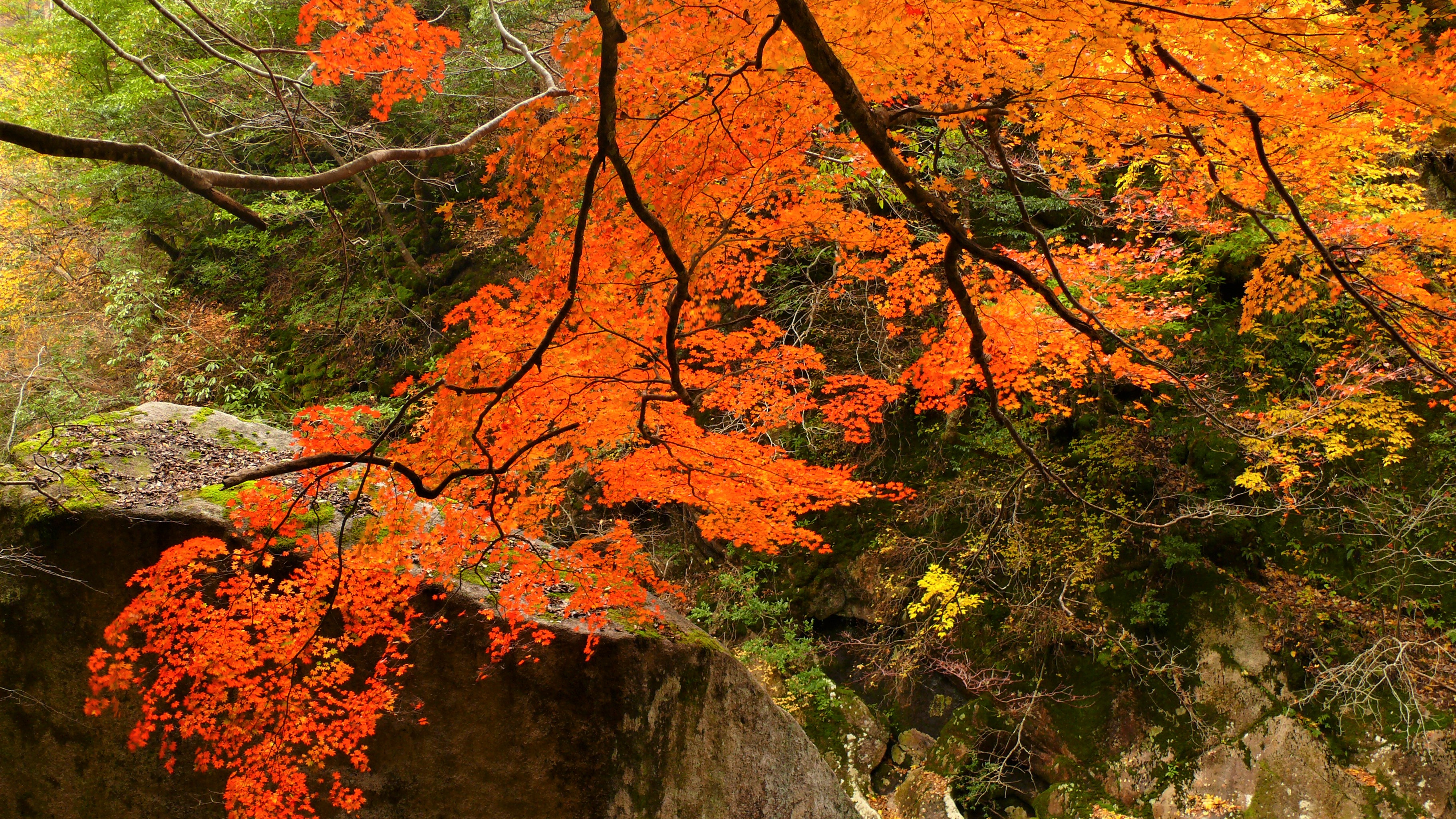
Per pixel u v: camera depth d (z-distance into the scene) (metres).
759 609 9.16
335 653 3.99
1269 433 6.75
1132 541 8.12
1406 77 2.04
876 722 8.27
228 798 3.41
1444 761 6.27
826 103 2.63
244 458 5.40
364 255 12.96
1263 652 7.23
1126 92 2.61
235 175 1.96
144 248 14.84
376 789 4.32
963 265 4.97
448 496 3.76
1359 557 7.57
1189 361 8.40
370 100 11.85
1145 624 7.80
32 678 4.52
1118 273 5.15
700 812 4.69
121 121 10.73
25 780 4.55
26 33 13.12
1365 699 6.70
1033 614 8.10
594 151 2.59
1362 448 6.83
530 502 3.83
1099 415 8.73
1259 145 2.50
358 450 3.16
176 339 11.71
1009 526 8.52
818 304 9.26
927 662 8.67
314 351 12.64
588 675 4.33
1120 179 6.07
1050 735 7.69
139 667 4.42
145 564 4.45
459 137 12.62
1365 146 3.66
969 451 9.34
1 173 12.83
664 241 2.16
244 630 3.46
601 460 5.59
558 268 2.82
